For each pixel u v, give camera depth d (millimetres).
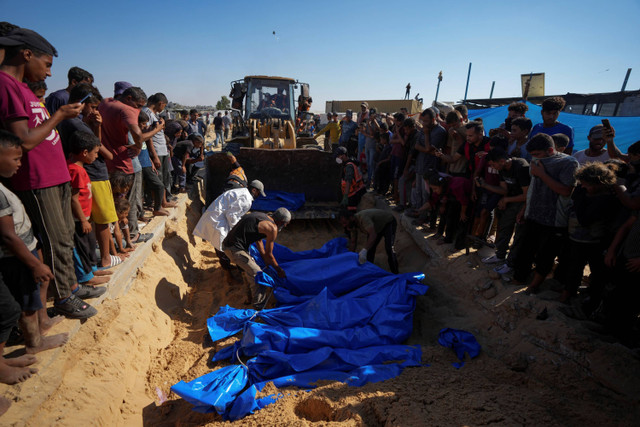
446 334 4133
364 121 11203
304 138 10828
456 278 5055
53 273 3189
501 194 4621
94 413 2857
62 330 3242
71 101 3617
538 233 4121
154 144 6527
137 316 4207
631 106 13656
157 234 5766
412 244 6586
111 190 4352
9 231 2504
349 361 3744
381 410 2988
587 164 3451
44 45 2873
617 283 3318
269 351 3805
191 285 5953
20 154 2533
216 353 4105
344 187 7320
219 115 19703
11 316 2535
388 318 4375
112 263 4398
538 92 15609
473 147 5184
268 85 11000
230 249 5031
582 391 3154
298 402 3275
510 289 4344
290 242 7449
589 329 3461
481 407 3004
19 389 2641
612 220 3566
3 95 2596
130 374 3602
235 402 3293
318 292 5156
